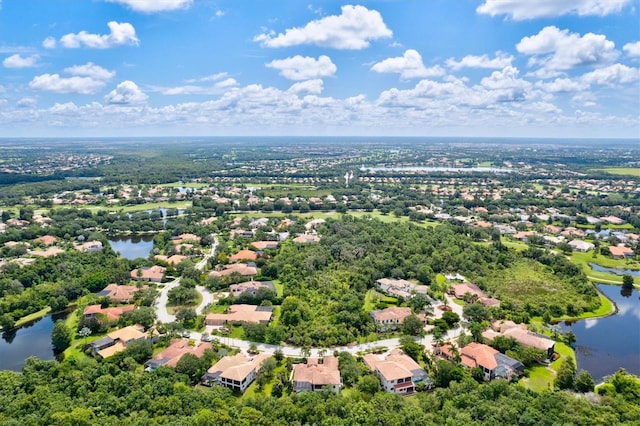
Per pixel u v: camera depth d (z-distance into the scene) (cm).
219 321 18962
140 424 11481
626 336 19062
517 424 11662
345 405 12550
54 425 11319
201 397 12900
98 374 14175
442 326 18462
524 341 16850
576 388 14388
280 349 16625
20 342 18400
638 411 12231
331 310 19638
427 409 12756
